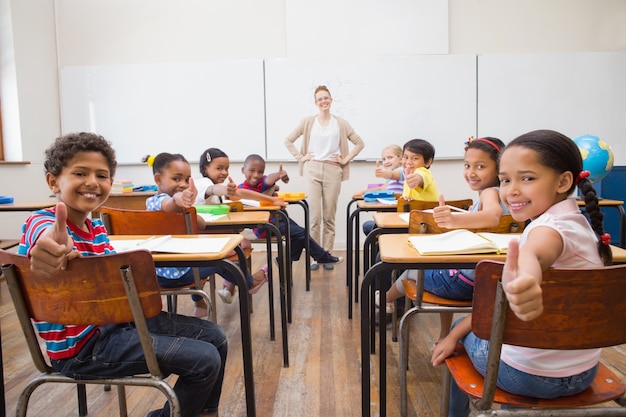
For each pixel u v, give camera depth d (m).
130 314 0.87
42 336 0.97
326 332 2.23
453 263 1.08
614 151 4.28
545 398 0.86
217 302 2.74
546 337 0.73
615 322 0.73
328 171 3.80
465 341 1.03
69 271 0.83
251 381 1.26
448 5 4.22
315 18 4.27
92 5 4.36
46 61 4.27
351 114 4.32
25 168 4.01
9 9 3.88
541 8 4.23
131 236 1.50
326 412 1.50
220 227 1.91
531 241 0.77
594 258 0.81
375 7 4.24
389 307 2.17
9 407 1.57
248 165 3.18
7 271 0.85
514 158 0.89
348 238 2.72
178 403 0.94
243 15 4.34
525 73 4.25
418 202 2.03
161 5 4.35
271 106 4.34
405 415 1.42
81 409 1.52
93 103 4.39
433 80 4.27
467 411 1.24
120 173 4.45
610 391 0.88
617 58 4.23
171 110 4.39
